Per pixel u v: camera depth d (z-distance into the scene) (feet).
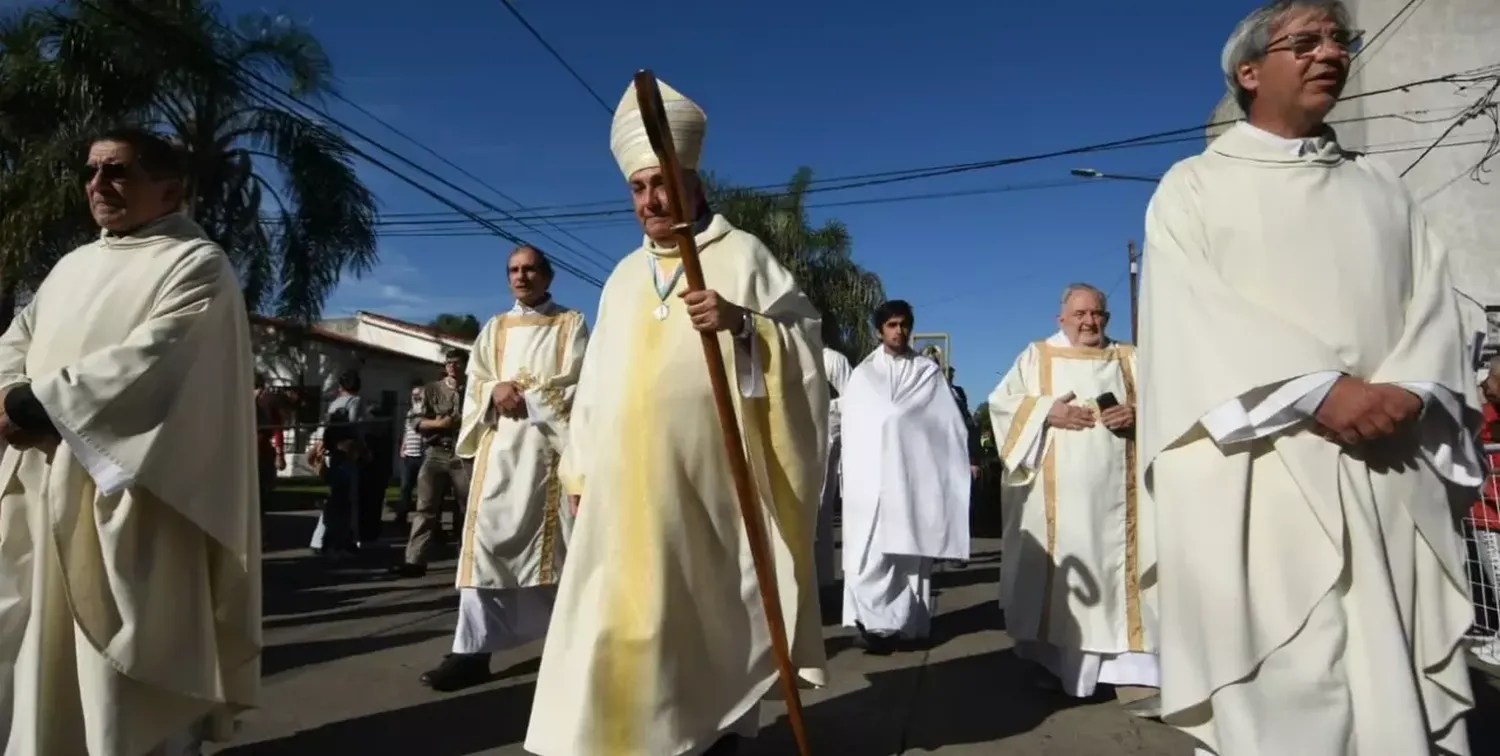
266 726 13.43
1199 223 8.20
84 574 9.14
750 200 82.12
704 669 10.39
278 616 22.04
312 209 47.88
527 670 16.67
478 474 15.90
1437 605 7.54
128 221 10.18
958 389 27.71
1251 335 7.48
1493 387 18.60
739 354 10.34
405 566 28.53
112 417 9.02
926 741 12.99
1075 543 15.29
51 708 9.21
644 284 11.19
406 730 13.26
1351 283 7.75
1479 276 51.83
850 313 83.46
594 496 10.66
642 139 11.00
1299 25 7.99
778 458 10.75
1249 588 7.50
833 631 20.88
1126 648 14.79
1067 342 16.96
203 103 43.86
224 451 9.93
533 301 16.93
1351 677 7.32
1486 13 53.78
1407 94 53.83
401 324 106.73
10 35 41.01
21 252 40.01
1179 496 7.83
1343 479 7.40
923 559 19.65
